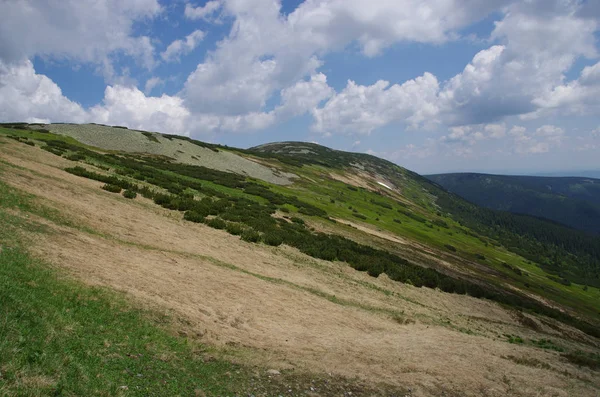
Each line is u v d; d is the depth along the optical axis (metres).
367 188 156.38
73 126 76.69
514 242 180.00
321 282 28.95
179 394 9.40
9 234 15.88
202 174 69.69
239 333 15.38
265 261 29.56
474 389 15.47
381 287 33.66
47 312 10.41
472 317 34.41
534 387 17.19
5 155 30.53
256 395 10.71
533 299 62.69
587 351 35.03
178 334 13.27
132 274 17.25
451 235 120.38
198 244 27.62
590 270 159.25
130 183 38.34
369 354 16.77
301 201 73.69
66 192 26.95
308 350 15.58
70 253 16.81
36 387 7.05
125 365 9.79
